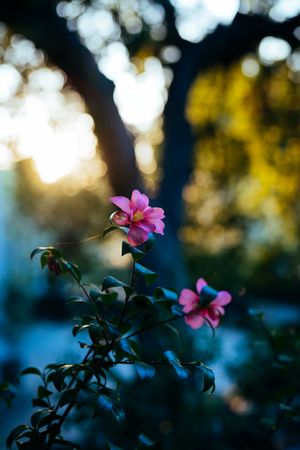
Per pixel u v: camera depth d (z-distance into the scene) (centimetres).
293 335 239
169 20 558
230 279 555
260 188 800
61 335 1032
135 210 131
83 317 143
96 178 824
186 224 759
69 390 130
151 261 509
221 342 433
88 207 1006
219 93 715
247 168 747
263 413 345
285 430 443
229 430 381
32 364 783
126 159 517
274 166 728
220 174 755
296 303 1076
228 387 503
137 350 142
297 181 732
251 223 902
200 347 399
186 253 672
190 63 573
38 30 488
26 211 1311
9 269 1227
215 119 722
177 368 128
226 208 818
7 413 566
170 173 563
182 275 526
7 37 570
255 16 543
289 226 878
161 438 373
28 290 1197
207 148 738
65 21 496
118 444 367
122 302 149
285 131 707
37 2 472
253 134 727
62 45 491
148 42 573
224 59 591
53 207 1223
